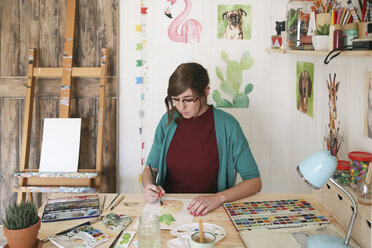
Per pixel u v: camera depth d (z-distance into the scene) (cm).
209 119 204
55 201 186
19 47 296
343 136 200
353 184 160
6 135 302
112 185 305
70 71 286
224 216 169
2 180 304
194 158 203
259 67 300
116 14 292
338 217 161
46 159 282
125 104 302
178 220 165
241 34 296
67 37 286
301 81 276
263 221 161
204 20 295
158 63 299
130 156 307
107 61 296
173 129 207
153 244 135
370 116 173
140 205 181
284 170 311
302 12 203
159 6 293
